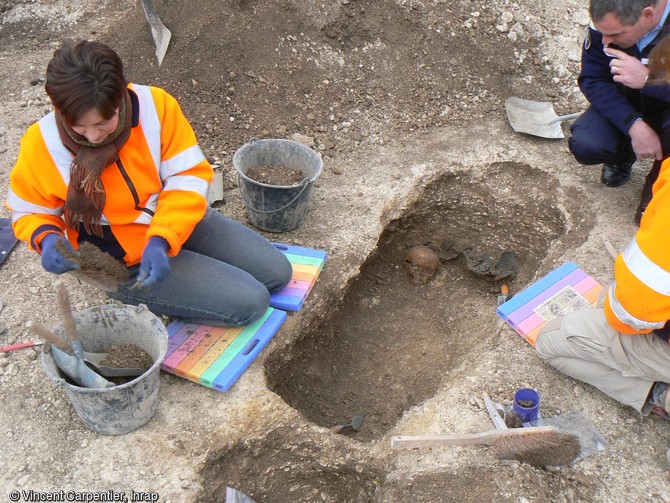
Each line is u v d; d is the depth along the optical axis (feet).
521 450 8.80
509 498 8.48
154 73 14.56
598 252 12.32
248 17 15.05
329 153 14.37
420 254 13.60
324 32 15.60
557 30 16.99
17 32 17.16
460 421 9.59
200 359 9.81
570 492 8.68
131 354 9.32
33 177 8.29
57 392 9.43
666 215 7.59
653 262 7.73
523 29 16.87
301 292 11.10
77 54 7.15
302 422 9.57
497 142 14.90
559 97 16.10
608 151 12.76
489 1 17.03
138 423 9.02
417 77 15.89
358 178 13.83
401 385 11.66
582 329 9.46
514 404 9.41
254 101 14.67
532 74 16.43
